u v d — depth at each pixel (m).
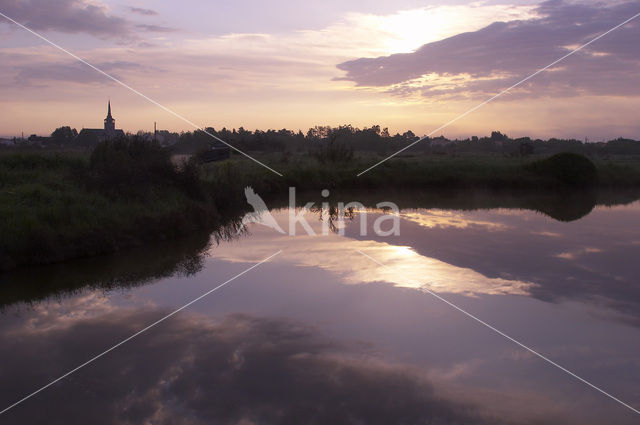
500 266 10.64
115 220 12.93
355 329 7.13
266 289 9.14
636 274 9.93
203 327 7.25
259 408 5.04
